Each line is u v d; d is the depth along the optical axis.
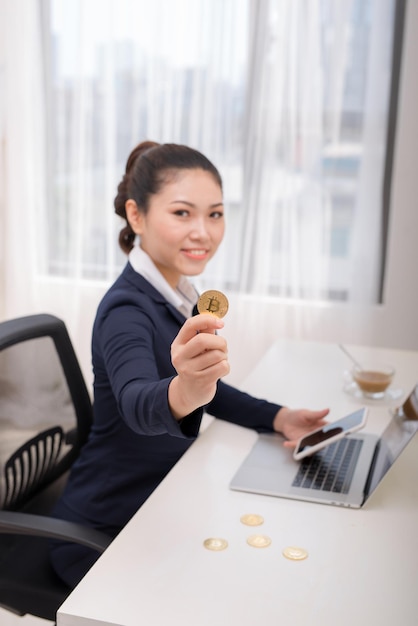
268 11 2.83
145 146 1.60
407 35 2.75
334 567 1.00
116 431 1.40
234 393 1.56
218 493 1.21
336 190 2.93
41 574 1.40
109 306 1.35
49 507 1.57
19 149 3.18
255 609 0.90
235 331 3.09
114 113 3.07
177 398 1.00
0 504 1.44
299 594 0.94
